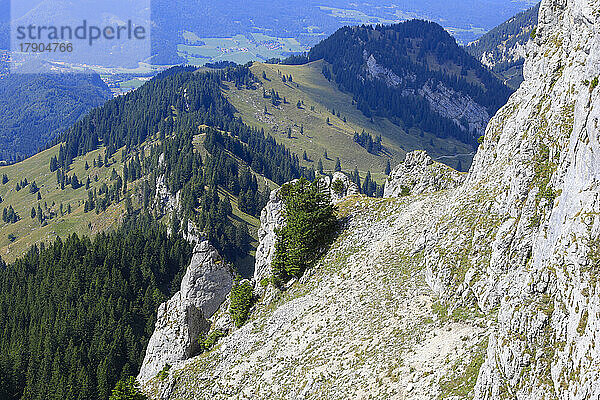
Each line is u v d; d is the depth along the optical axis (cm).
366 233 9919
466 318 6194
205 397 8844
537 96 7206
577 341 3859
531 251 5741
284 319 9181
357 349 7075
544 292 4338
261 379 8175
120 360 17162
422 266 7762
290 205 10825
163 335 10850
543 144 6384
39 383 16112
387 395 5897
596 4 6191
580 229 4062
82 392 15312
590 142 4203
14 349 17738
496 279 6009
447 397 5234
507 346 4441
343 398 6397
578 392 3703
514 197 6425
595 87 4434
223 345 9650
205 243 11356
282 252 10375
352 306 8112
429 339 6259
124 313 18938
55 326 18350
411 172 11819
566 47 6994
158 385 9719
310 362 7594
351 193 11994
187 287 11131
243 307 10325
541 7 8094
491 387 4547
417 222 9162
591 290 3838
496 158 7975
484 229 6831
